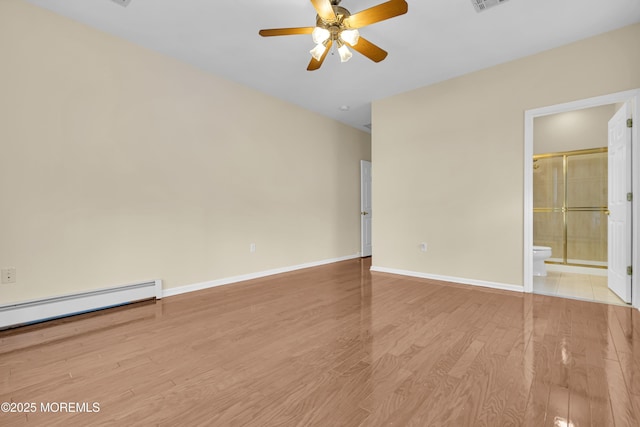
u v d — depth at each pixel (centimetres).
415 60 331
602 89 283
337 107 480
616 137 309
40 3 244
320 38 218
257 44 301
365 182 611
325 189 521
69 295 258
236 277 387
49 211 254
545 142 477
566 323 239
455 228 374
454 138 373
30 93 245
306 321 248
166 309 281
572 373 166
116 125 290
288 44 302
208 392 151
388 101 434
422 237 402
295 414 135
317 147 507
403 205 420
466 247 366
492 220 347
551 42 297
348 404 142
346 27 217
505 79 336
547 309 273
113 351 197
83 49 271
